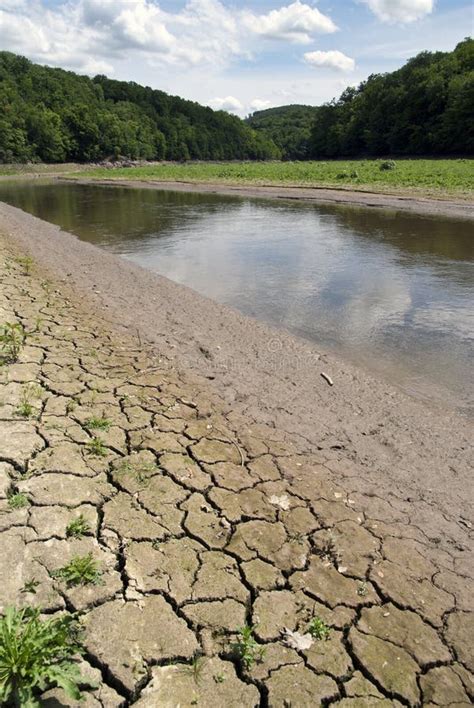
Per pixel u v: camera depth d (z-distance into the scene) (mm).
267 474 3789
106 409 4395
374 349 6777
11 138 60094
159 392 4910
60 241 13438
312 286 9867
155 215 20094
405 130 58656
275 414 4820
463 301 8797
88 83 97750
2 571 2646
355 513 3465
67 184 39500
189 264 11703
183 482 3533
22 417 4039
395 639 2553
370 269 11133
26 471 3422
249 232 16156
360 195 23906
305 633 2523
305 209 21500
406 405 5164
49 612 2447
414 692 2311
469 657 2516
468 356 6527
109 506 3205
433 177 27094
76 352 5648
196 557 2902
